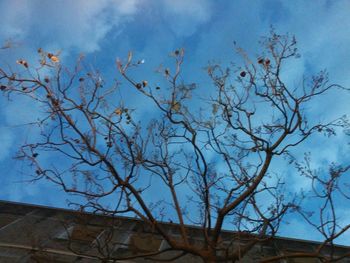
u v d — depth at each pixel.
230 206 9.23
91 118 9.83
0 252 13.69
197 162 10.03
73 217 16.62
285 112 10.00
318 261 14.56
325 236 8.67
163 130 10.42
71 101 9.73
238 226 9.30
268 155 9.78
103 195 9.54
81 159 9.59
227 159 10.24
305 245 16.47
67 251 14.00
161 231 9.32
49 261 12.09
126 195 9.54
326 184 9.10
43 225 16.34
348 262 15.41
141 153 10.14
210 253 8.91
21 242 14.52
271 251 15.49
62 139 9.58
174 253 14.98
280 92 10.05
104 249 14.17
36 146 9.55
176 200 9.93
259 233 9.30
